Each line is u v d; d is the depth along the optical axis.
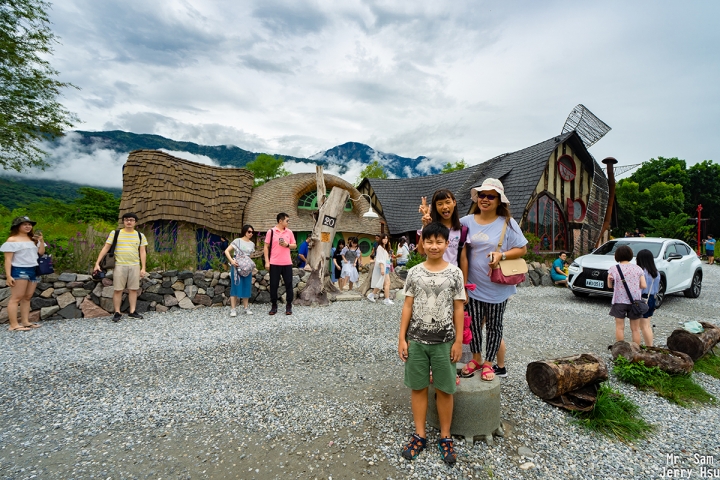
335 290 9.12
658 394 4.03
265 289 8.10
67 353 4.66
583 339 5.95
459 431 2.93
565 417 3.38
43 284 6.36
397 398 3.63
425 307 2.72
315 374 4.20
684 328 5.18
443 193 3.35
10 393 3.57
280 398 3.58
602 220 16.91
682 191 40.66
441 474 2.53
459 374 3.28
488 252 3.35
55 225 13.93
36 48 15.06
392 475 2.50
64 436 2.89
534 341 5.75
